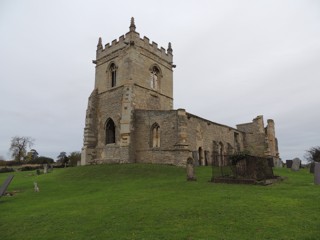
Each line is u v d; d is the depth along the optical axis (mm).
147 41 36250
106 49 37031
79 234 8703
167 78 39156
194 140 32750
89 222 9844
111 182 21234
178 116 28688
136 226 8977
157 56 37688
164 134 29641
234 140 44281
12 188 20750
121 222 9508
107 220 9859
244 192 13750
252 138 46438
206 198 12406
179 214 10016
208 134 36438
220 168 19094
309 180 19328
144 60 35281
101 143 34625
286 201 11391
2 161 71000
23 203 14648
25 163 67938
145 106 34219
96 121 36094
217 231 8148
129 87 32562
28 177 30156
